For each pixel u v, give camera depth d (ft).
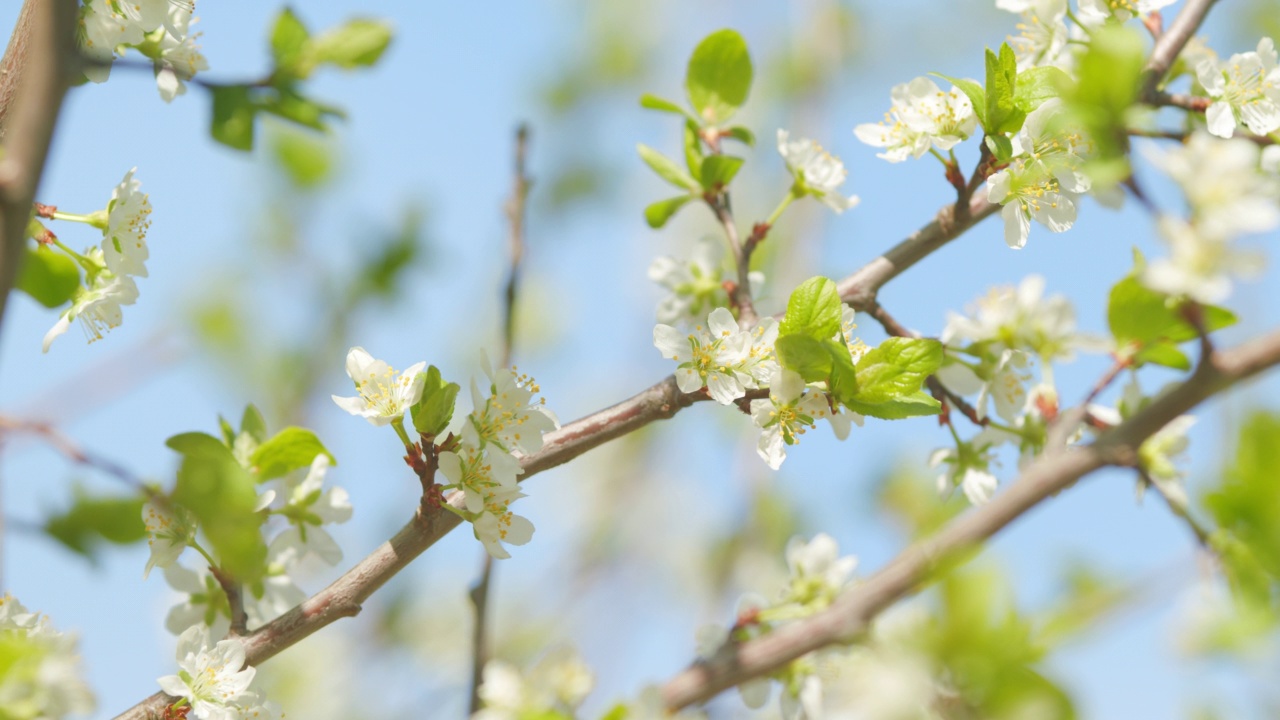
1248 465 3.76
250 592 3.99
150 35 4.03
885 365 3.84
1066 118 3.77
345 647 6.88
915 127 3.98
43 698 3.77
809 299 3.84
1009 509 3.70
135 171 3.98
